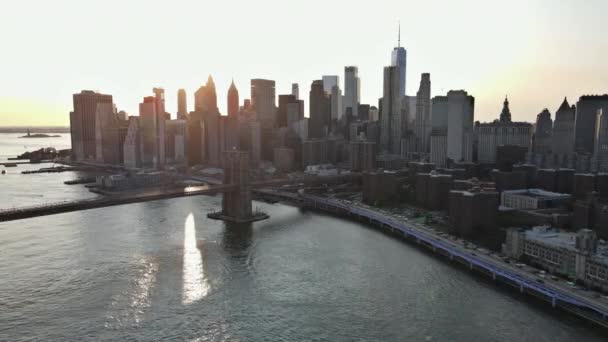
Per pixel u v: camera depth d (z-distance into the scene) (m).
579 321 196.00
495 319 198.25
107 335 182.75
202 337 182.62
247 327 191.12
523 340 180.38
